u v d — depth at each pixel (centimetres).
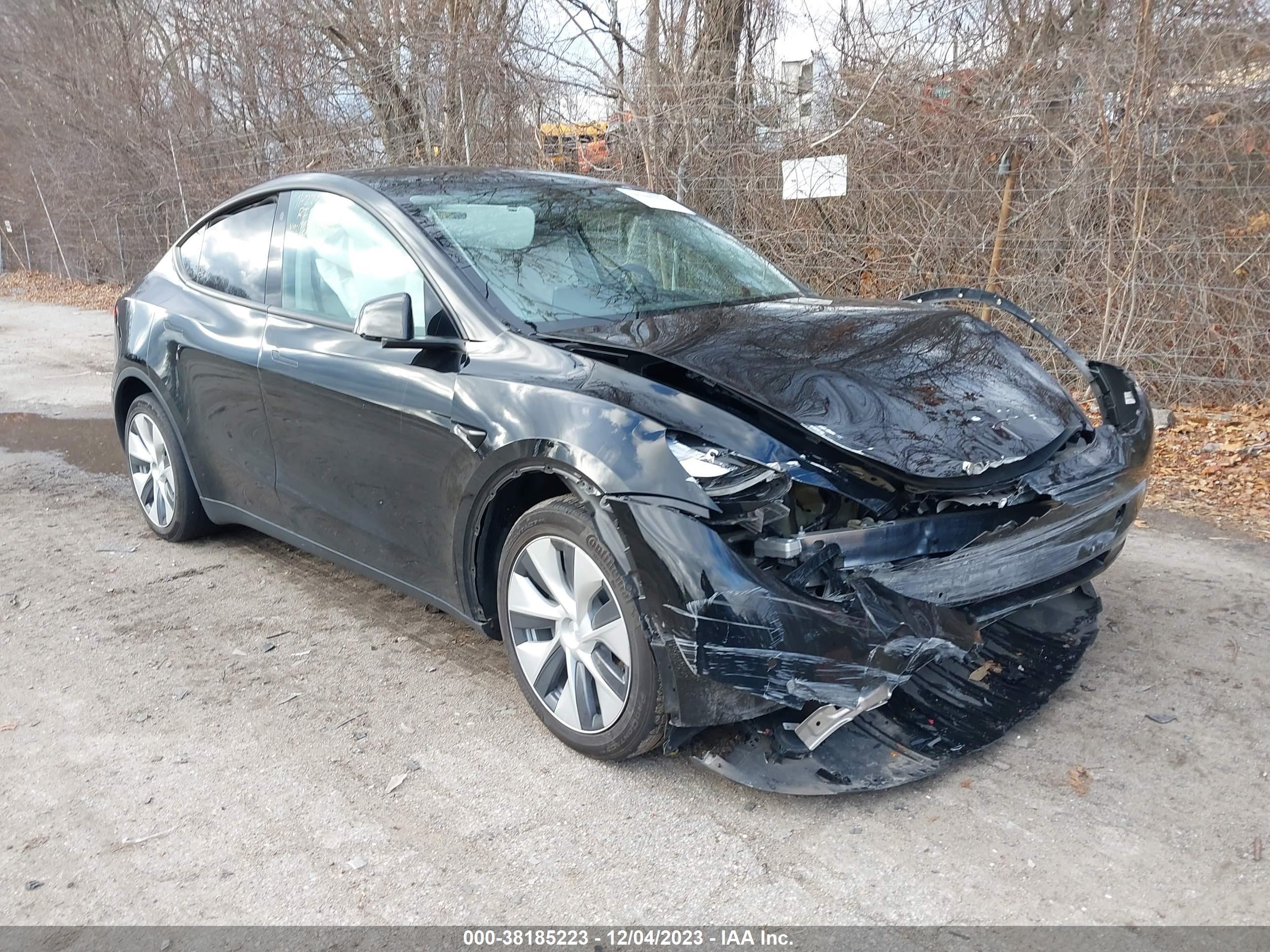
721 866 250
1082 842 255
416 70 1080
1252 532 479
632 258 384
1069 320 747
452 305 331
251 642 385
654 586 260
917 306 383
